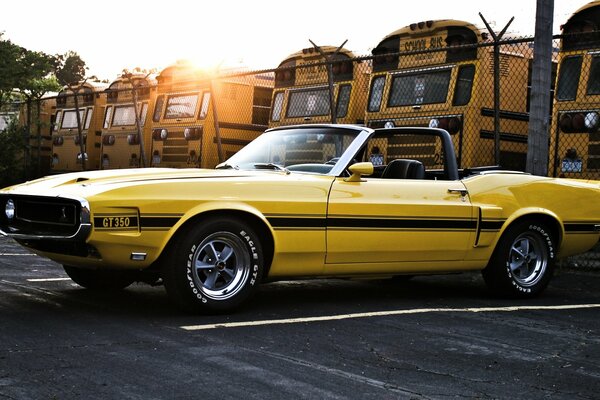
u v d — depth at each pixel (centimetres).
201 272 558
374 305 636
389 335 509
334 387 380
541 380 409
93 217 515
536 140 896
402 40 1296
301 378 394
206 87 1642
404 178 659
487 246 680
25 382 370
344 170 620
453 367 429
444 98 1218
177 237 545
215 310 557
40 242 561
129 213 524
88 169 2108
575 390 393
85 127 2136
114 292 661
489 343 495
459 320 575
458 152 1189
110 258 528
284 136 664
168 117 1745
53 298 615
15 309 558
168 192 536
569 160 1078
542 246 716
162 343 460
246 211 559
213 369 404
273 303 628
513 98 1225
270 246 580
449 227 654
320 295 688
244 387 373
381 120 1306
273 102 1530
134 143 1886
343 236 602
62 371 390
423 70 1258
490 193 682
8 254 950
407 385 390
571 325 570
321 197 592
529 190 704
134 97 1697
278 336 493
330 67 1172
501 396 378
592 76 1065
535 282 710
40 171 2144
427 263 653
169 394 358
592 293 757
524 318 595
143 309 577
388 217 620
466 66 1198
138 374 390
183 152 1688
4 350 430
